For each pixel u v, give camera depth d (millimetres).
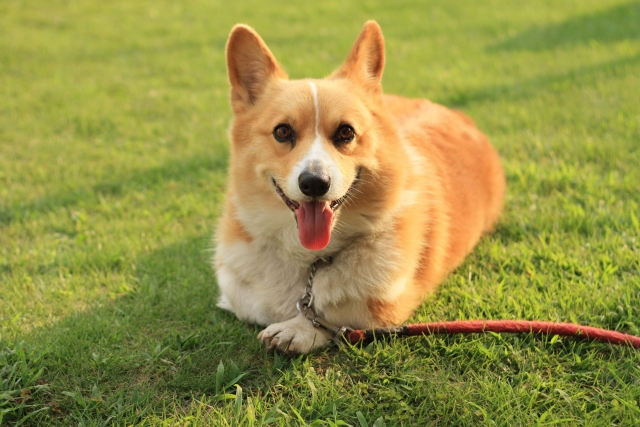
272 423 893
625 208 1357
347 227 1043
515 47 2889
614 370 945
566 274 1168
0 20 3373
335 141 1023
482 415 895
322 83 1063
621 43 2732
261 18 3684
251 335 1047
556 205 1409
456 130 1350
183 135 1909
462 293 1135
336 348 1025
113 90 2363
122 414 902
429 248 1130
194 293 1153
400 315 1066
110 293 1157
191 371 980
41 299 1144
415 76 2521
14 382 919
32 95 2246
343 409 916
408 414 902
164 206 1479
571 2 3783
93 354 985
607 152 1612
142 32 3318
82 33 3240
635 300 1077
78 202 1486
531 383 949
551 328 1002
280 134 1026
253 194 1056
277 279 1067
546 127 1847
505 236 1337
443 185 1208
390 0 4137
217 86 2457
